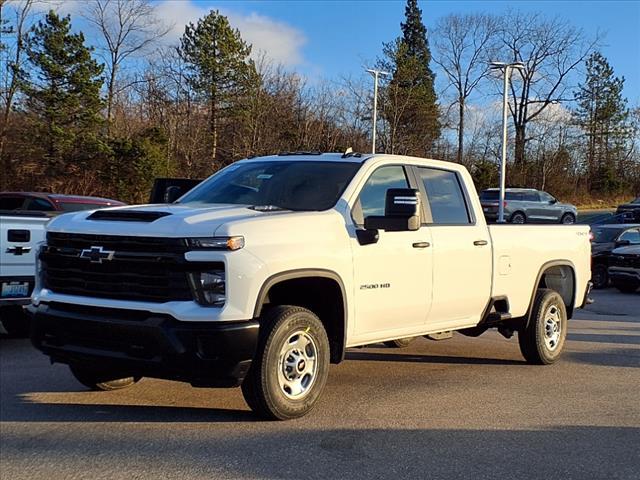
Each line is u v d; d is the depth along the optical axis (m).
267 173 6.31
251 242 4.89
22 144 37.75
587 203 61.56
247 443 4.88
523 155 61.56
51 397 6.17
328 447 4.83
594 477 4.39
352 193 5.84
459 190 7.08
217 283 4.75
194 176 43.56
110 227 5.04
